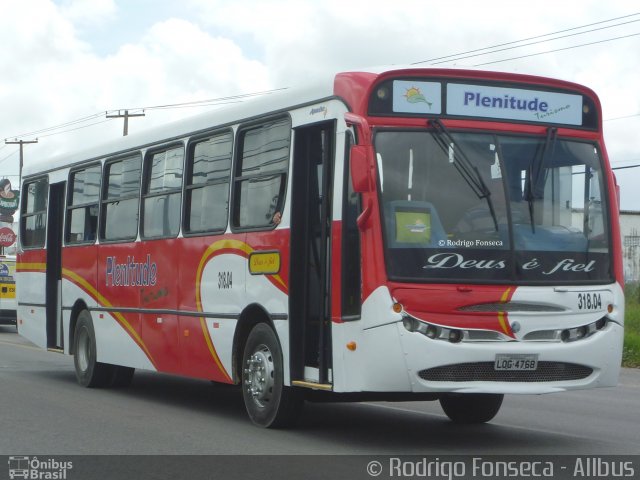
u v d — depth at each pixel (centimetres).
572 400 1395
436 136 913
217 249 1144
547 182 939
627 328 2638
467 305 882
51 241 1630
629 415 1220
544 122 957
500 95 941
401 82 913
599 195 966
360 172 873
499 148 929
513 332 889
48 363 1884
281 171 1035
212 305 1149
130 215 1377
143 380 1608
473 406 1112
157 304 1284
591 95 982
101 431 1038
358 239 903
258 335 1061
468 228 901
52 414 1166
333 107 951
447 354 868
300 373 1002
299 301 1004
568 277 925
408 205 891
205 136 1200
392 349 866
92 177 1506
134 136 1388
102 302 1439
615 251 958
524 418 1180
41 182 1681
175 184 1265
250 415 1077
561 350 902
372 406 1284
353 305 908
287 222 1010
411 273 879
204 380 1622
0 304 2870
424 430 1063
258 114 1088
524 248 912
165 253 1267
